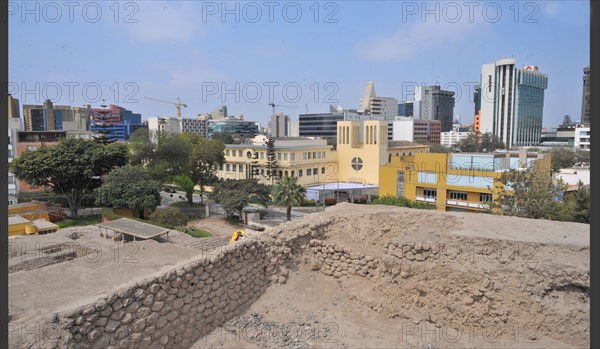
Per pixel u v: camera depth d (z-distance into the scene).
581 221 25.05
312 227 13.38
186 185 46.72
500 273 10.89
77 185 32.94
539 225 13.16
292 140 58.22
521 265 10.91
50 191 35.62
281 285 12.34
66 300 8.80
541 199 24.92
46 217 25.70
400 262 11.80
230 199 38.78
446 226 13.66
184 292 9.80
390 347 9.98
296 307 11.67
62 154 30.88
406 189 38.56
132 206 31.98
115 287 8.95
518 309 10.50
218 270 10.70
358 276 12.63
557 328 10.09
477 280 10.90
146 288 9.00
